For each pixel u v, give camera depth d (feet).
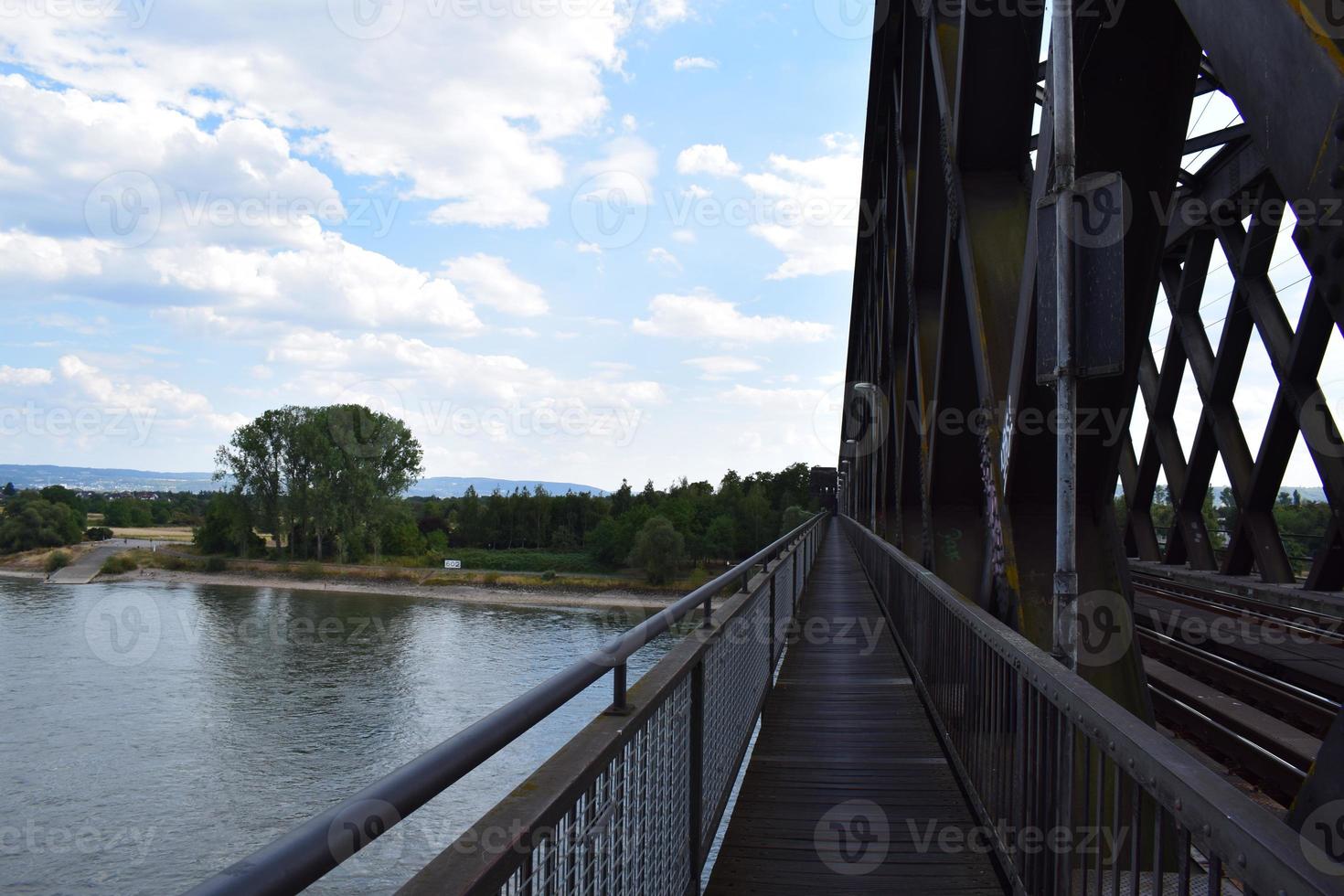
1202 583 45.21
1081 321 9.04
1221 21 6.54
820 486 225.56
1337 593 34.45
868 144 40.29
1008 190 16.90
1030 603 13.74
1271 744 18.06
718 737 12.01
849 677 24.67
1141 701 13.33
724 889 10.87
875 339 53.88
